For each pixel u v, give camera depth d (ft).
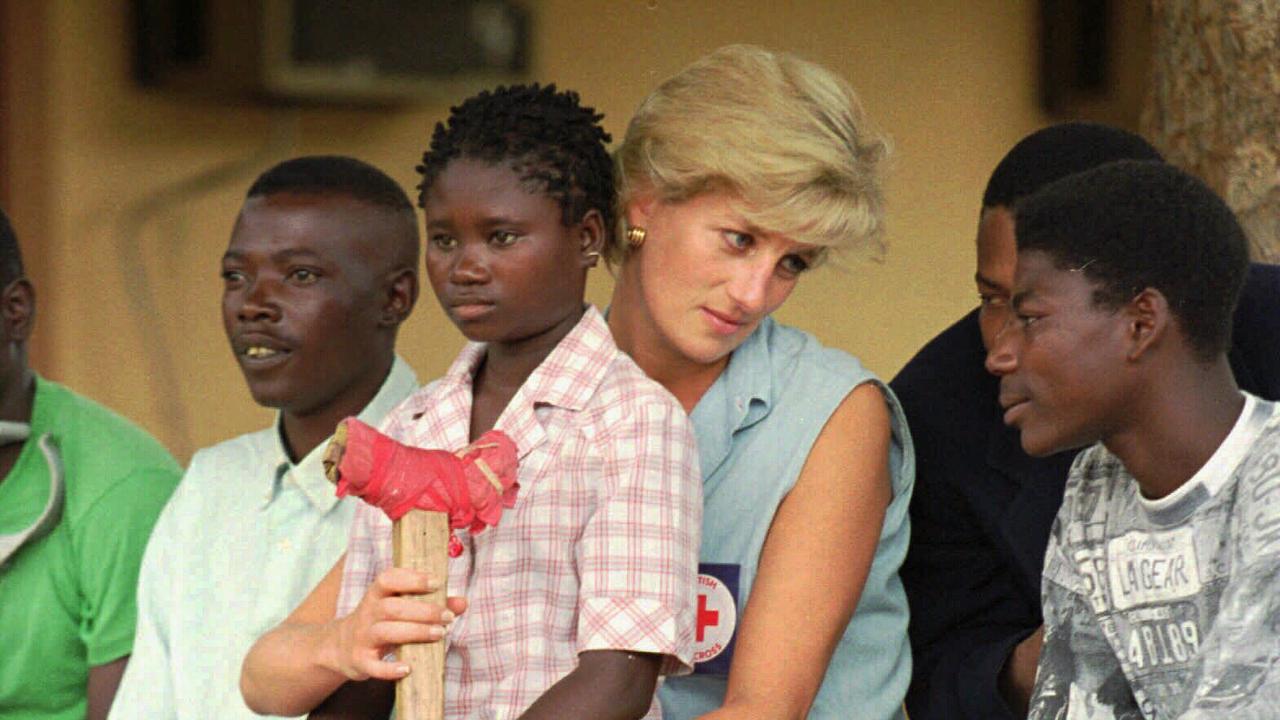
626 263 18.22
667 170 17.11
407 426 17.20
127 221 35.99
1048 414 15.75
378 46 35.47
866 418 18.01
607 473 16.11
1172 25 22.68
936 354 20.90
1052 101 35.83
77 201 35.81
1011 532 19.70
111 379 36.17
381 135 36.27
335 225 21.33
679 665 15.90
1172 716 15.78
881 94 35.91
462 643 16.11
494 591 16.06
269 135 36.24
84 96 35.73
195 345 36.45
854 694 18.63
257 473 21.53
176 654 20.95
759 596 17.26
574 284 16.78
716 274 17.22
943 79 35.96
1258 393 18.21
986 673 19.31
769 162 16.71
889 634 18.92
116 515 23.06
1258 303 18.44
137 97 35.91
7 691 22.91
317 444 21.53
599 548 15.80
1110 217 15.53
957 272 35.94
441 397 17.08
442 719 14.92
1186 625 15.61
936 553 20.38
